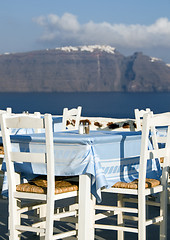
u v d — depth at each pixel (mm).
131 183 3432
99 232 4180
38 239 3980
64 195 3322
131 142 3604
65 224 4438
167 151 3576
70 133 3971
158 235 4055
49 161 3227
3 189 3625
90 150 3287
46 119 3186
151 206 5105
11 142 3629
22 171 3568
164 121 3418
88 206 3352
